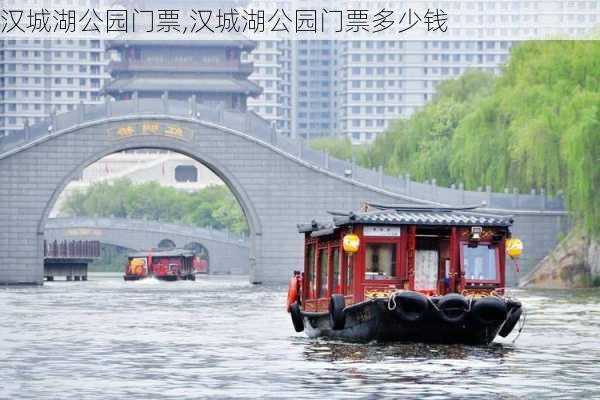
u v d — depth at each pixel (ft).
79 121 464.65
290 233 467.11
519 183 445.78
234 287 443.32
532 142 410.31
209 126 466.70
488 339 186.19
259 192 467.52
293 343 193.77
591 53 416.67
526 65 453.99
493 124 453.58
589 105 394.11
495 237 191.52
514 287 414.82
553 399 134.82
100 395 137.28
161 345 192.03
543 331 217.56
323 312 197.88
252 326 231.30
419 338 186.29
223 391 139.95
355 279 190.60
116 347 189.06
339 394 137.69
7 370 159.33
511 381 148.46
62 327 228.84
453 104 556.92
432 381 147.64
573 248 412.98
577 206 390.63
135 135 465.88
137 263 583.17
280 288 428.56
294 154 466.29
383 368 159.33
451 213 196.03
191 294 379.35
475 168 455.22
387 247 191.31
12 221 462.19
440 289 193.16
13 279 463.83
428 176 516.32
